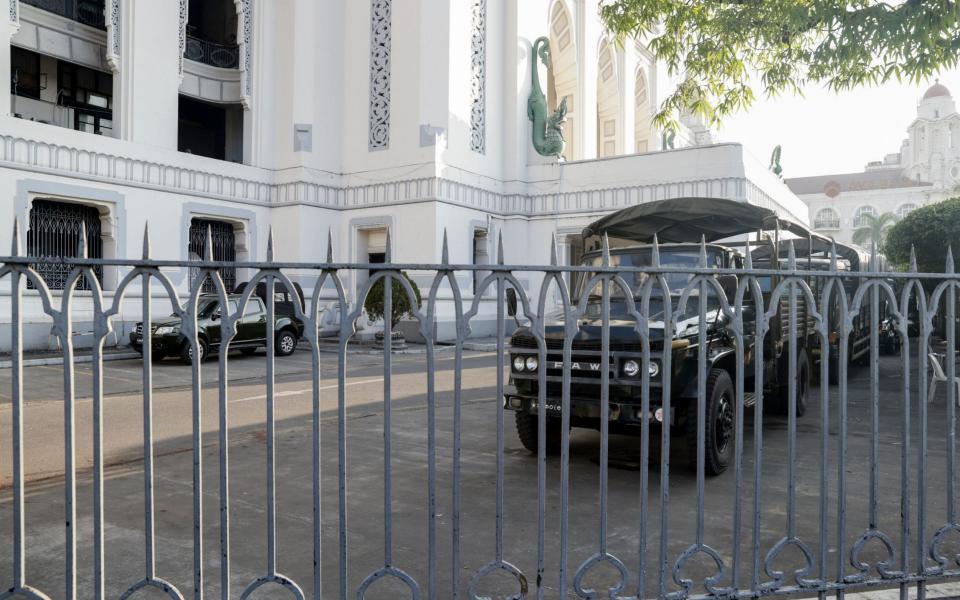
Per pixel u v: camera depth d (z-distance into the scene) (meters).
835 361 12.07
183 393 11.09
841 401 3.37
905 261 16.25
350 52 23.00
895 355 17.50
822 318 3.32
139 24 18.89
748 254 3.29
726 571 3.93
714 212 8.06
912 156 73.81
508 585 3.72
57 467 6.43
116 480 5.93
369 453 6.94
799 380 9.05
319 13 22.47
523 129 24.12
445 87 21.47
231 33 25.34
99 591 2.69
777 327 7.86
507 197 23.89
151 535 2.75
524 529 4.63
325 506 5.14
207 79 21.92
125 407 9.73
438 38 21.53
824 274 3.34
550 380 5.94
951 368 3.52
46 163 16.64
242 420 8.74
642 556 3.12
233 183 21.16
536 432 6.55
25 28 18.02
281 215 22.17
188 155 19.92
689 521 4.80
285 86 22.27
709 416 5.89
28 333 16.08
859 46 6.85
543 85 24.97
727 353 6.29
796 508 5.10
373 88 22.53
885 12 6.53
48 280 17.03
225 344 2.79
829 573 3.93
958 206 14.95
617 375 5.61
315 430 2.89
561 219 23.44
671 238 9.77
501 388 2.99
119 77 18.72
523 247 23.98
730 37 8.30
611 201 22.38
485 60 23.12
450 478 5.98
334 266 2.85
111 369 14.21
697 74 8.81
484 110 23.06
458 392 2.97
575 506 5.14
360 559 4.11
